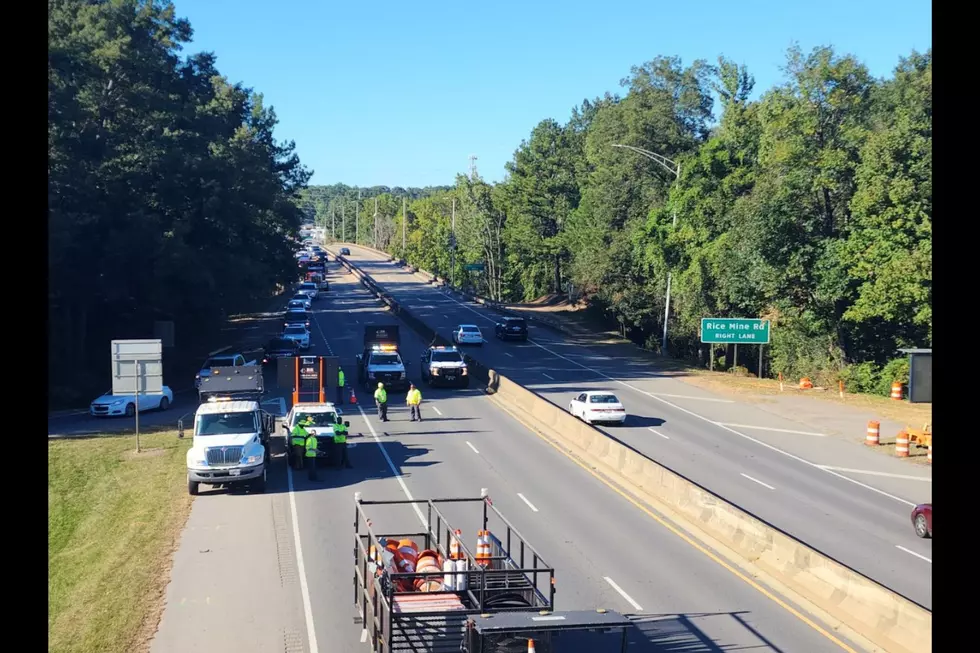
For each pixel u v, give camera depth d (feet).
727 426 133.28
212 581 61.21
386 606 43.96
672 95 294.66
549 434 122.11
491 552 55.42
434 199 643.86
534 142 415.23
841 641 52.08
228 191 206.49
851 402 156.15
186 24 208.85
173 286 187.83
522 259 432.66
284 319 241.35
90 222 168.66
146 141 190.08
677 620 54.95
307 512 79.92
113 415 135.23
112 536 73.82
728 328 183.73
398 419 133.08
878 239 179.93
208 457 85.51
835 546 73.31
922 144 174.19
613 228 288.10
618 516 80.43
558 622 39.99
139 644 50.21
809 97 198.80
